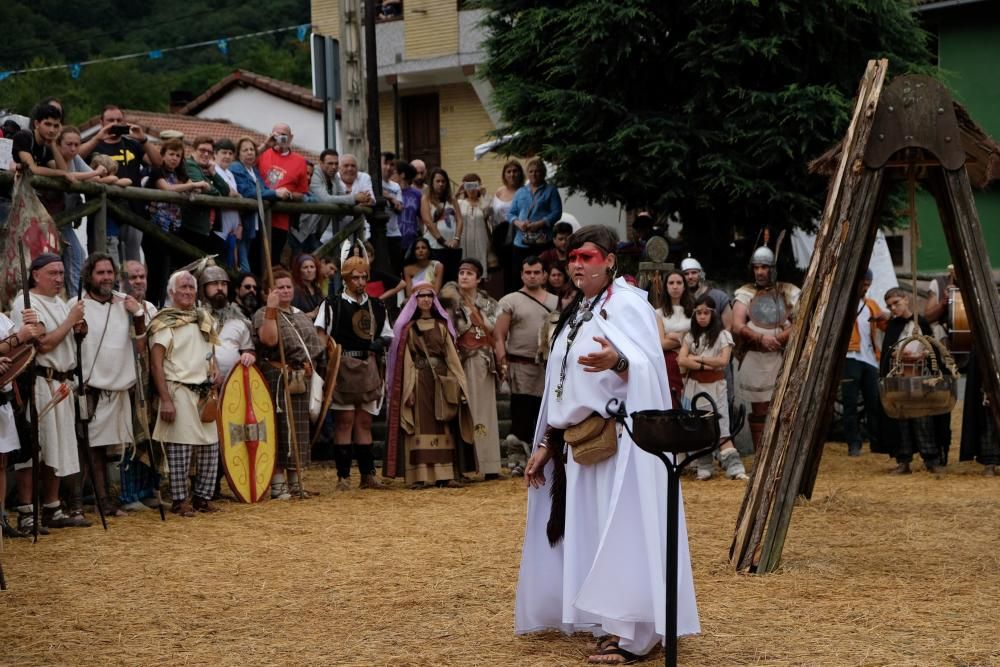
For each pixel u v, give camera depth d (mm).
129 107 43469
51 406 8758
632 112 14828
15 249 9383
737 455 11383
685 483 11047
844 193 7324
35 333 8039
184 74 44500
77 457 8945
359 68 16203
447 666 5234
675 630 4883
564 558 5406
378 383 11219
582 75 14961
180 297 9867
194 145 12102
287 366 10539
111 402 9398
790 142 14250
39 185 10008
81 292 8734
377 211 14164
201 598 6609
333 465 12891
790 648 5414
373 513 9586
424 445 11078
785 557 7566
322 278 13156
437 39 26844
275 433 10445
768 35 14406
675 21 14625
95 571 7359
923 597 6398
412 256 14117
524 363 11797
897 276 22484
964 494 10250
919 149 7770
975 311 7762
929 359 9906
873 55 14852
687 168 14578
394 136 28062
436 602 6418
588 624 5477
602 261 5457
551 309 11859
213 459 9883
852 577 6941
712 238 15750
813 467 9617
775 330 12023
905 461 11820
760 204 14773
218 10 44031
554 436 5539
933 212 22688
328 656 5402
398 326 11234
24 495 9023
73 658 5449
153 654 5492
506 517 9250
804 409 7188
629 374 5195
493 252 16031
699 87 14477
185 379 9641
